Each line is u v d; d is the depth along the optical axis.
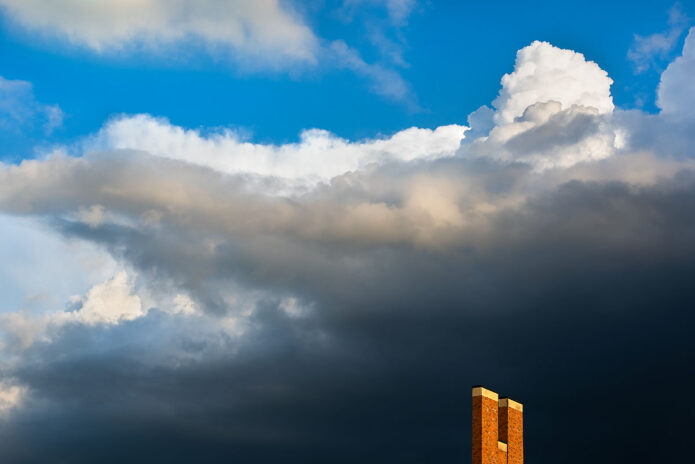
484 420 63.56
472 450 62.91
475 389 64.50
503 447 64.56
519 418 66.31
